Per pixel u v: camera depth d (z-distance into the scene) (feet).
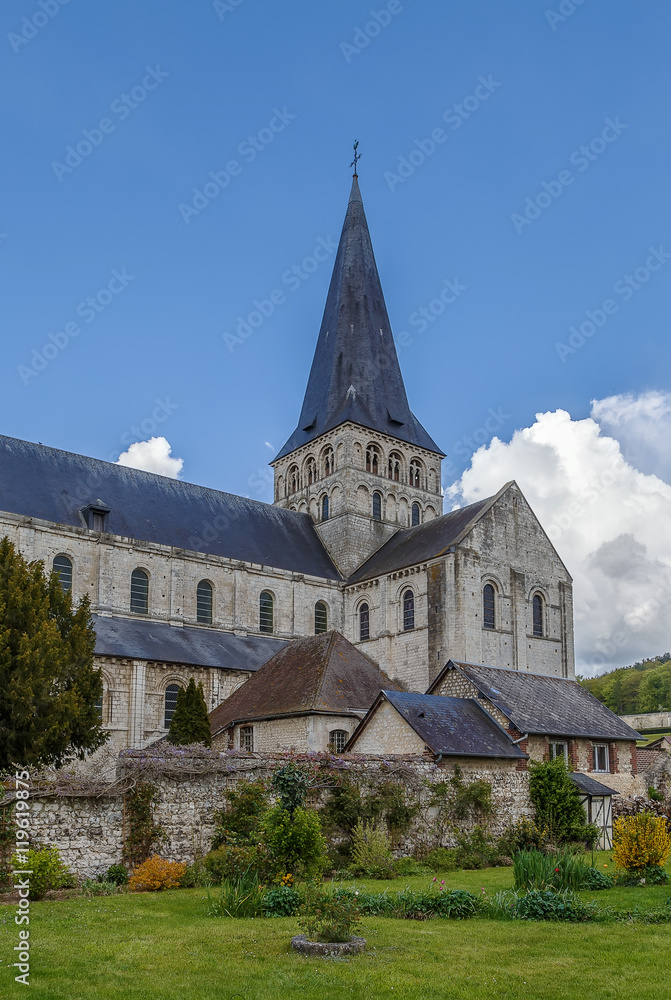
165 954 48.83
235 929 55.57
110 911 61.21
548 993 42.01
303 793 73.72
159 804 79.61
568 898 62.44
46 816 73.00
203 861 77.15
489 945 51.70
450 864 88.84
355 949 49.67
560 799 106.01
